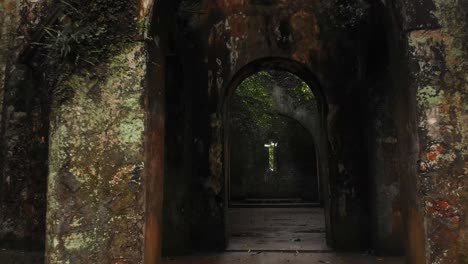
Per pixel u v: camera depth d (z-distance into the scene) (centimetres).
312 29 657
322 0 660
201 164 643
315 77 652
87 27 321
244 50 657
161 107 363
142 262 302
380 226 571
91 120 316
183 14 650
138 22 324
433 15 320
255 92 1049
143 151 314
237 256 585
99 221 306
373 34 570
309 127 1346
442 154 306
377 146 580
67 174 311
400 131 351
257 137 1736
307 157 1717
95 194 309
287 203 1535
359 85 639
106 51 323
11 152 530
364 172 625
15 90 538
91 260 302
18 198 522
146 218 312
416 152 313
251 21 662
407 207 338
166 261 554
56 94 319
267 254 596
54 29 344
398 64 346
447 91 312
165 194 593
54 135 316
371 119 591
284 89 1348
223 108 665
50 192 310
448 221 299
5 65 541
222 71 654
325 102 648
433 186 304
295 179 1706
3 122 534
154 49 343
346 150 631
